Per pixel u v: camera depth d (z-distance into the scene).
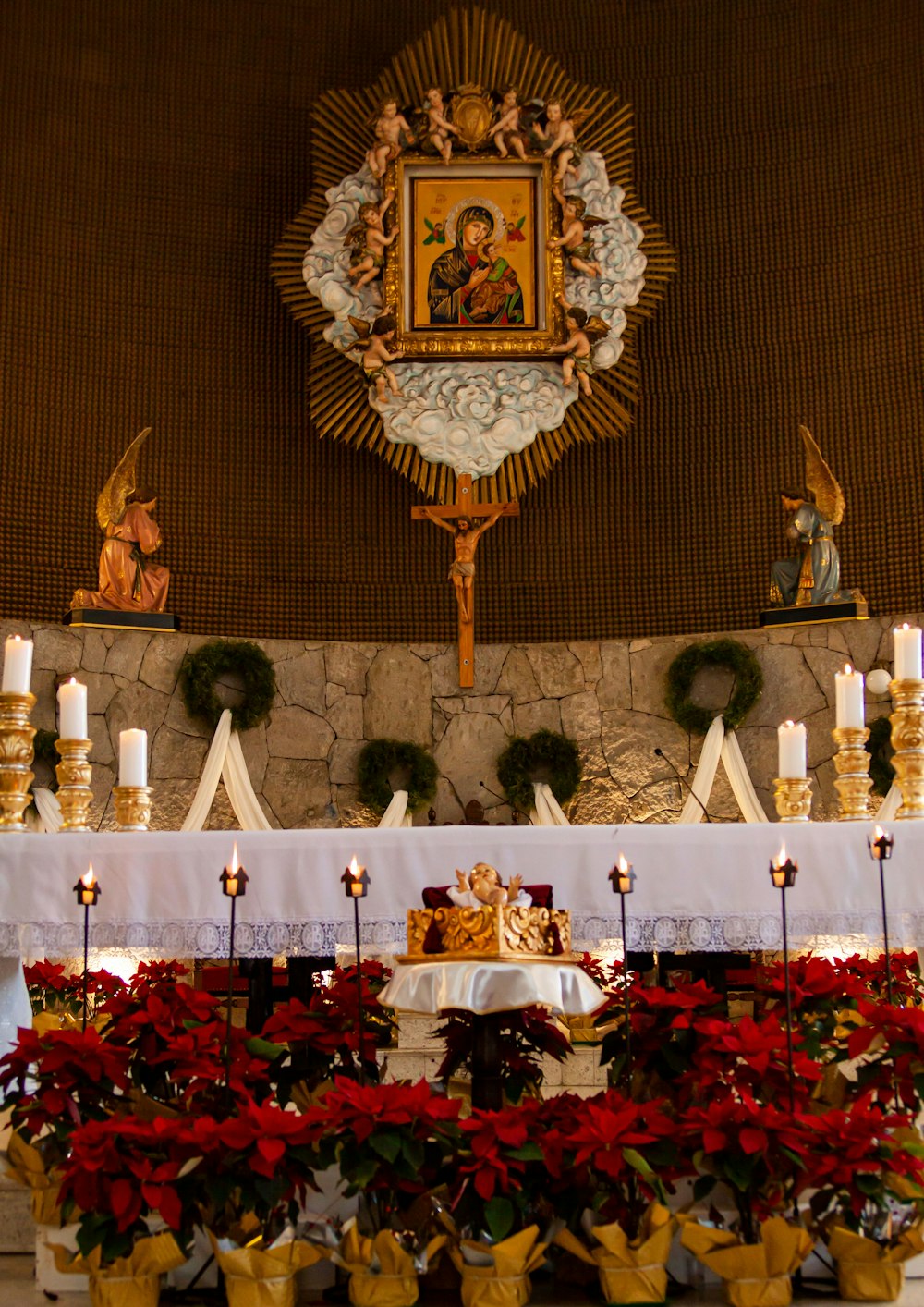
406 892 3.94
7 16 9.62
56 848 3.97
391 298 9.49
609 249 9.70
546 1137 3.10
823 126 10.00
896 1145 3.14
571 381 9.50
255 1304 3.06
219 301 9.99
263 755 8.95
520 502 10.12
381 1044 4.00
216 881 3.95
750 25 10.13
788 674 8.91
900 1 9.86
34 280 9.50
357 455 10.09
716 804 8.89
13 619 8.77
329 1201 3.46
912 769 4.62
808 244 9.97
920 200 9.71
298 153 10.20
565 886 3.95
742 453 9.95
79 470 9.47
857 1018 4.18
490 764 9.16
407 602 10.00
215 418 9.89
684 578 9.94
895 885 3.96
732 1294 3.12
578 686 9.24
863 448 9.70
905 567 9.44
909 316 9.68
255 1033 4.38
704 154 10.19
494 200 9.62
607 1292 3.13
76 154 9.72
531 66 9.91
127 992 3.81
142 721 8.63
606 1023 3.84
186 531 9.70
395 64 9.88
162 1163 3.09
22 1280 3.41
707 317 10.09
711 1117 3.09
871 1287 3.17
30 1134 3.34
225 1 10.06
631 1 10.23
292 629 9.83
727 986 5.93
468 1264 3.10
